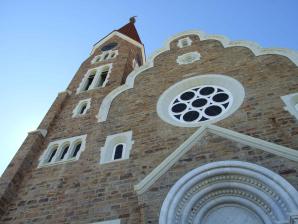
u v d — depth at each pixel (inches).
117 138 601.6
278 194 366.9
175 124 571.5
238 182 402.3
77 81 984.3
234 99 598.5
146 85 733.9
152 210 397.1
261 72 631.8
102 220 435.5
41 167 608.7
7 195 537.0
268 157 417.7
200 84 678.5
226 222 384.5
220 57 739.4
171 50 852.0
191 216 389.4
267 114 512.4
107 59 1103.0
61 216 471.2
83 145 625.6
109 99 729.0
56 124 751.7
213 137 480.7
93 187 500.1
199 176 416.2
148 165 499.2
